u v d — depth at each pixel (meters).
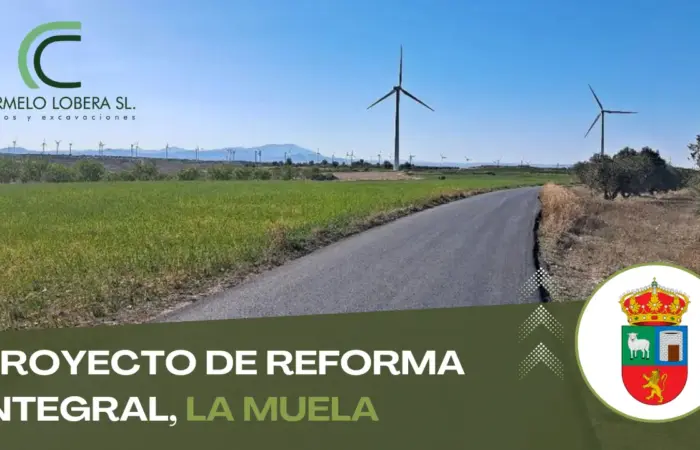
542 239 18.95
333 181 95.50
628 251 18.94
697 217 31.02
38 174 105.19
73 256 13.44
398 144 79.62
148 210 28.75
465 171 186.12
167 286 10.58
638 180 55.00
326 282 11.15
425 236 18.66
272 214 25.19
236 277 11.69
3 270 12.04
